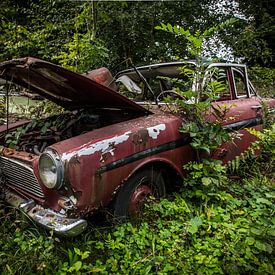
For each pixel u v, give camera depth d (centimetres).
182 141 267
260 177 333
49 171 206
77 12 722
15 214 253
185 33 277
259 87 796
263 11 1019
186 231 227
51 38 731
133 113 288
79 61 544
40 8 800
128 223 235
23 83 288
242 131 335
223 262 203
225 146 313
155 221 246
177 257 211
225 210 259
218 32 928
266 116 365
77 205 205
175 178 279
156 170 262
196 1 898
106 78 314
